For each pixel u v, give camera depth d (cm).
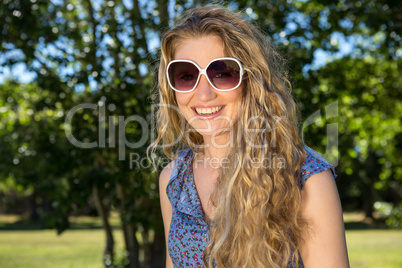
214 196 170
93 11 563
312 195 151
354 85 687
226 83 164
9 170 547
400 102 762
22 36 520
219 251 158
